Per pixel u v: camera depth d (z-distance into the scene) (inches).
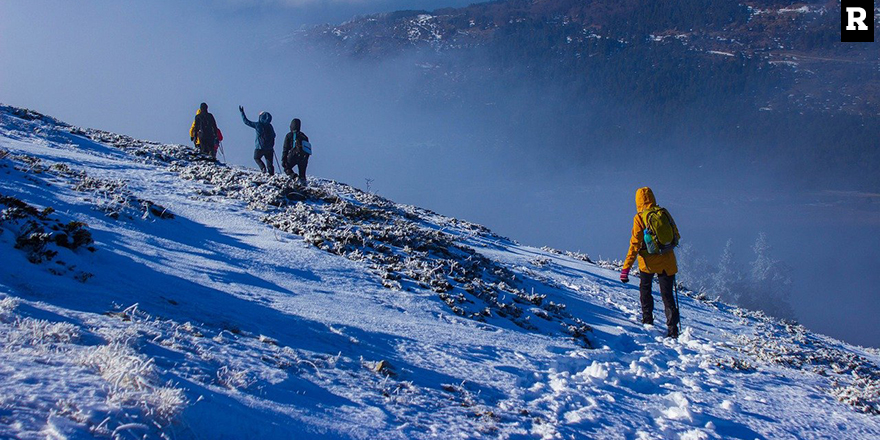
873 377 358.3
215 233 390.6
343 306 283.7
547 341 305.1
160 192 490.6
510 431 174.1
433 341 255.1
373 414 160.2
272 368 171.6
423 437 155.6
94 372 124.6
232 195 512.4
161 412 114.2
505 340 286.5
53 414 101.6
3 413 98.5
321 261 359.9
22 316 152.9
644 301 403.2
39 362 122.7
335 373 187.2
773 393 273.4
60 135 673.0
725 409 236.2
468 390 203.6
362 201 662.5
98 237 295.1
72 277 214.8
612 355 297.0
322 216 474.9
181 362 151.7
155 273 257.6
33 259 215.5
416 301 322.0
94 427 102.3
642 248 394.3
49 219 273.7
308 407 151.7
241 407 135.5
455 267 420.5
